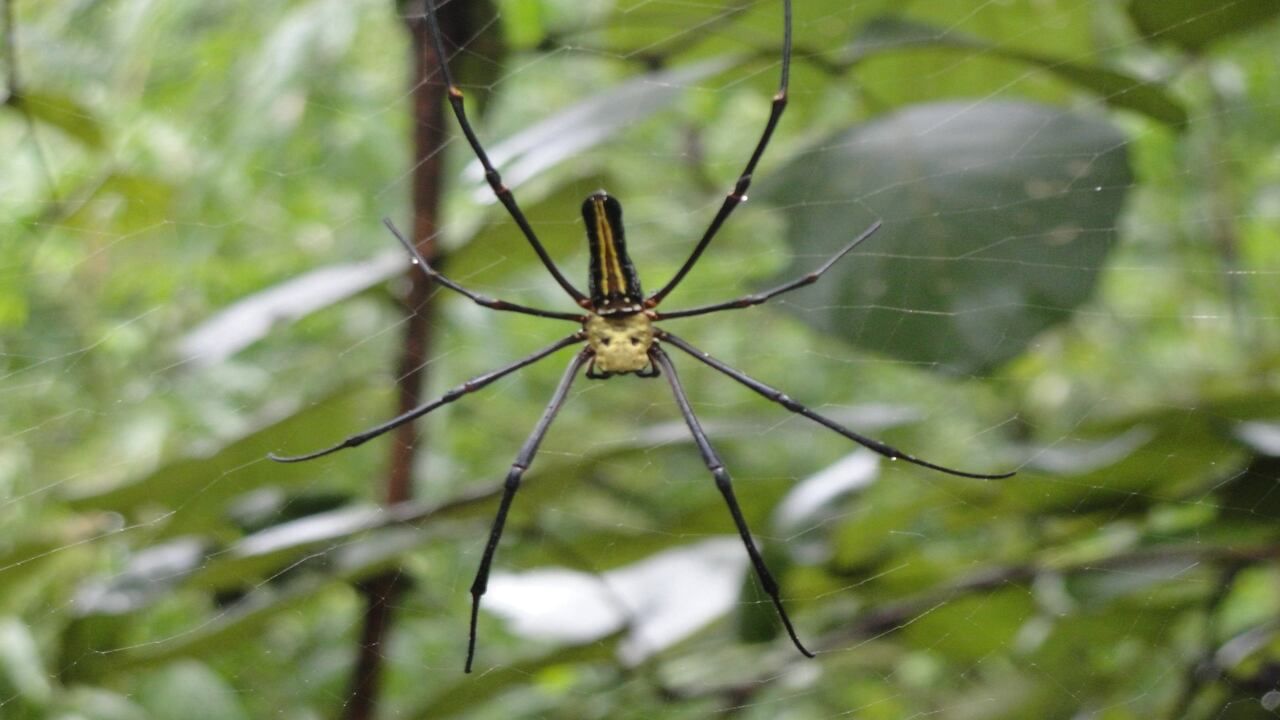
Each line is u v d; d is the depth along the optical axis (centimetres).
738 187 95
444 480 113
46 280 110
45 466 109
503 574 102
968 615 102
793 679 104
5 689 100
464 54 100
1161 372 115
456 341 110
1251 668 101
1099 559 100
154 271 110
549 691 105
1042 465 99
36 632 104
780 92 94
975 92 103
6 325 109
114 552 105
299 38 103
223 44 107
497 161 97
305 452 100
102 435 110
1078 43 103
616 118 97
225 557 98
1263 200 113
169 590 99
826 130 106
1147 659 105
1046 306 96
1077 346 116
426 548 104
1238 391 97
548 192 99
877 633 101
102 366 110
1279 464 98
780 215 103
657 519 108
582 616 100
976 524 103
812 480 100
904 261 97
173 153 108
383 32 110
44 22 107
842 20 103
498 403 114
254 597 101
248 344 97
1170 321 116
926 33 100
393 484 100
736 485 101
